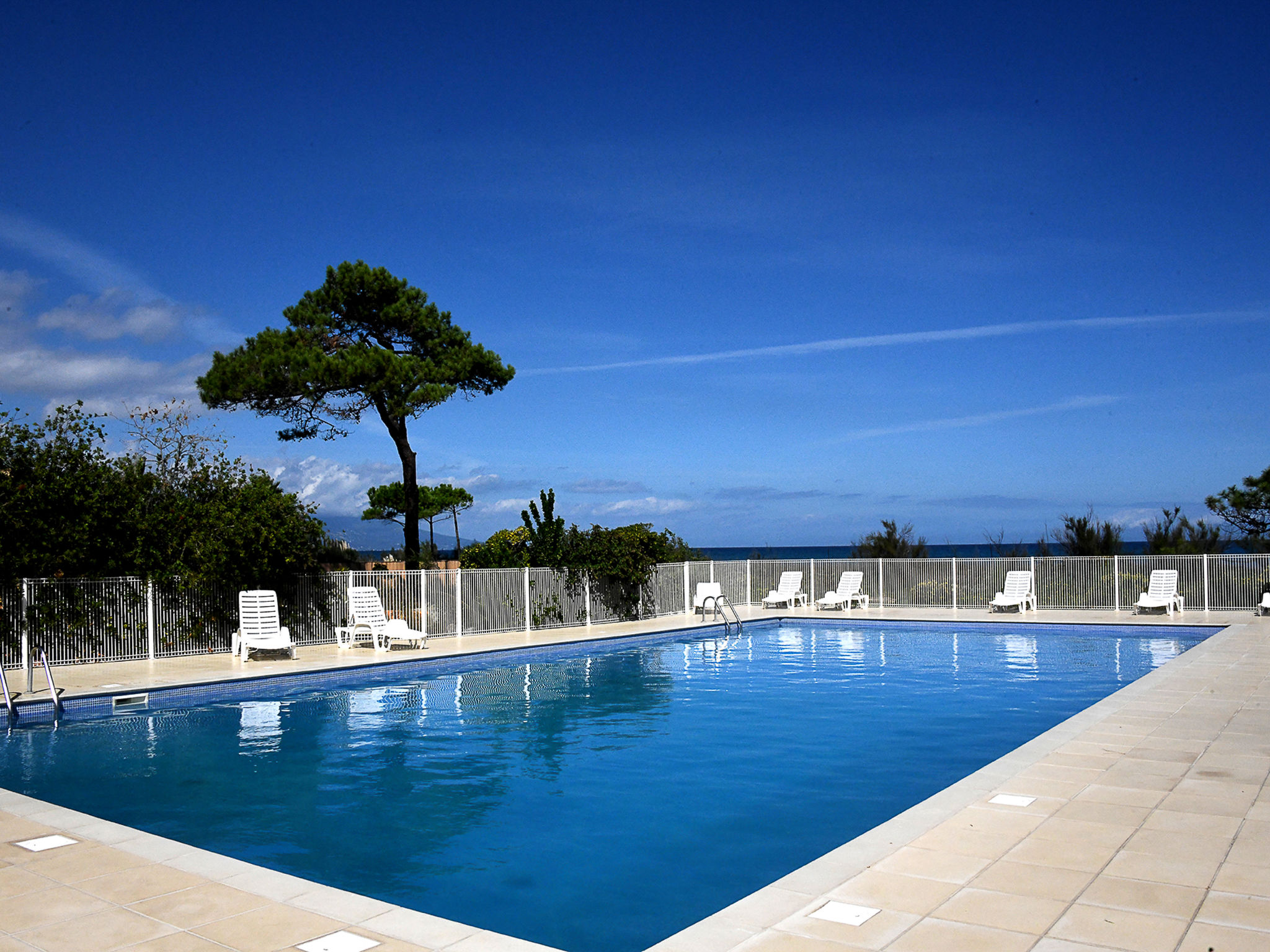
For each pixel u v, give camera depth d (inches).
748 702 520.7
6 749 412.2
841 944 166.4
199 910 190.5
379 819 303.3
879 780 347.6
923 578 1052.5
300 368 872.9
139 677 558.3
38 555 618.8
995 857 212.2
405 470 983.6
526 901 232.2
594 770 366.0
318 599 754.2
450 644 756.0
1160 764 299.0
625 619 985.5
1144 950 162.7
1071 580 979.3
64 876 212.4
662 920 219.8
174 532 678.5
